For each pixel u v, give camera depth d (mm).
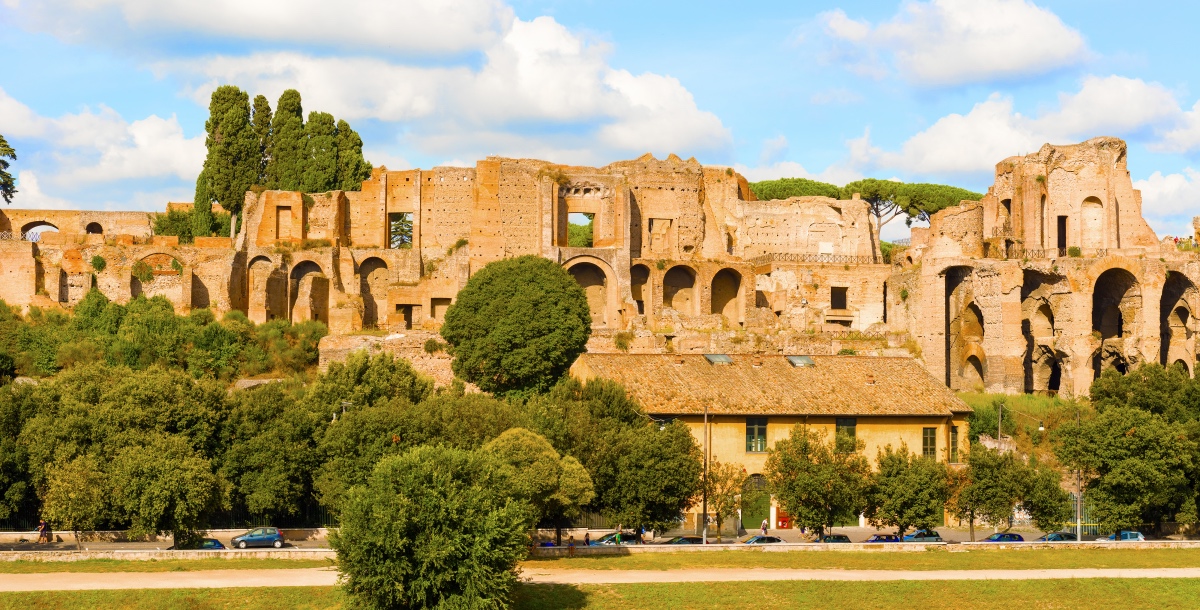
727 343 126812
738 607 68625
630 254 145250
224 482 82000
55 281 132500
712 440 95125
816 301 146250
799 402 97812
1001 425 111688
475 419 84500
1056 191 142875
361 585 62094
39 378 114438
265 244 142000
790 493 83875
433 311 142250
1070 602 71938
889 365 105562
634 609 67750
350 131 159000
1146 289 130625
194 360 117500
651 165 151125
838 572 74438
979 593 72062
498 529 63219
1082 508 95375
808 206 157250
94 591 65688
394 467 65062
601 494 82688
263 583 67688
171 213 154375
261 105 159500
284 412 89312
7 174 145000
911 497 84312
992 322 133875
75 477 77125
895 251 149000
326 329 127812
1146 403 106375
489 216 144250
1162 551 84000
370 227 147375
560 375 109500
